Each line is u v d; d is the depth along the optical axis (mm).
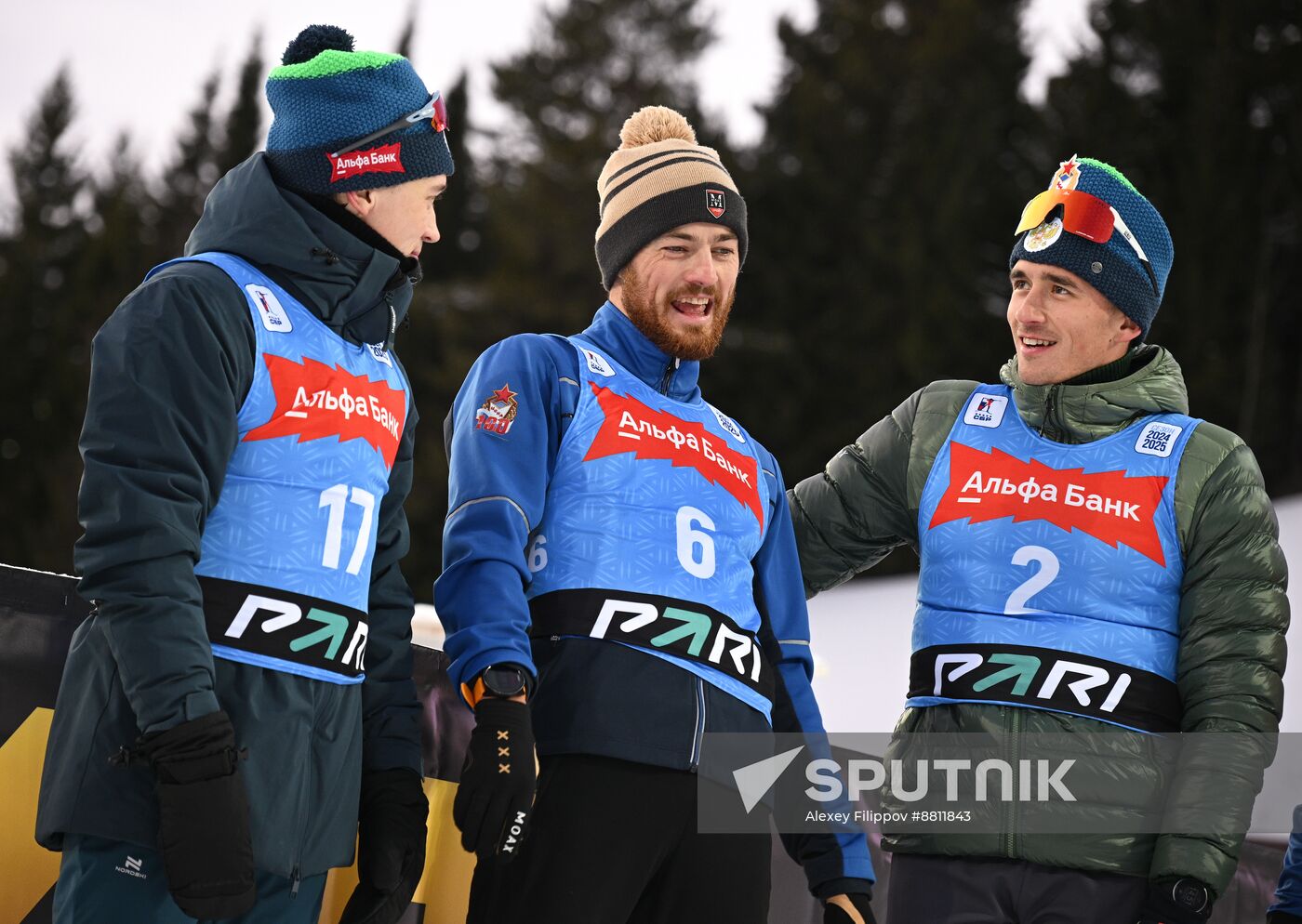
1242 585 4500
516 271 60031
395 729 3953
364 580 3721
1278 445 46375
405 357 59312
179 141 96688
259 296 3596
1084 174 4934
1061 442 4797
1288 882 4793
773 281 57719
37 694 4230
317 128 3805
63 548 66000
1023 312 4910
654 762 3900
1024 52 60375
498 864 3773
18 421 77062
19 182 94438
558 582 4094
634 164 4672
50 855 4215
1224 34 53094
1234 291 49094
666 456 4316
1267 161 51531
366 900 3758
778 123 64062
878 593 16625
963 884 4410
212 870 3045
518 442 4148
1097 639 4508
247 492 3471
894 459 5129
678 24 69375
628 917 3971
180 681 3117
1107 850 4309
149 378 3295
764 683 4367
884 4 65000
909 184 57875
